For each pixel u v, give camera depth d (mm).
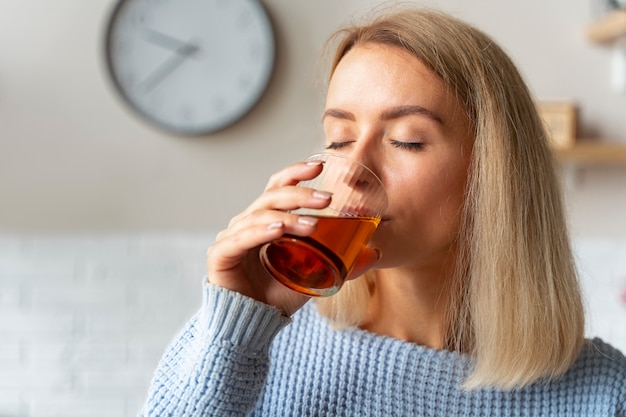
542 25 2547
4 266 2586
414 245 970
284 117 2564
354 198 854
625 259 2555
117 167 2572
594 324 2545
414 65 951
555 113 2484
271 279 957
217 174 2578
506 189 1006
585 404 1075
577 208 2564
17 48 2537
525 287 1025
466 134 994
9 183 2557
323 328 1124
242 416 937
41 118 2553
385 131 952
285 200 835
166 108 2541
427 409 1067
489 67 1015
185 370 933
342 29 1179
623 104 2543
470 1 2531
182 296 2617
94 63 2553
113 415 2645
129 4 2521
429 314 1090
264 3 2549
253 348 926
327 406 1085
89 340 2629
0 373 2615
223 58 2539
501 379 1028
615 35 2430
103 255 2600
